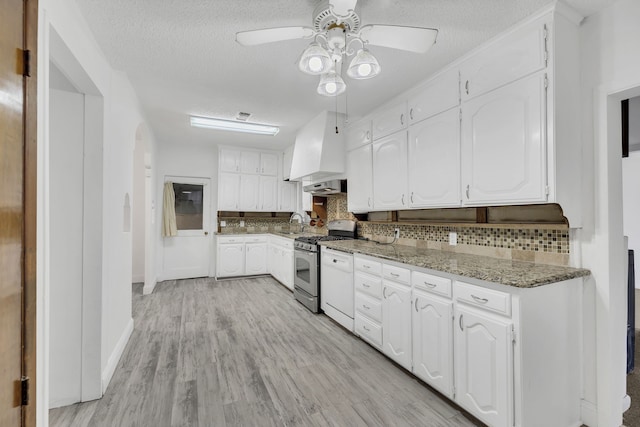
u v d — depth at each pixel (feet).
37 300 3.59
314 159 11.72
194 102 10.22
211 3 5.26
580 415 5.65
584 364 5.67
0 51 2.87
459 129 6.98
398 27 4.83
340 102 10.06
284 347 8.61
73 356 6.15
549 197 5.20
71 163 6.28
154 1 5.16
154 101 10.14
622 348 5.67
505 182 5.92
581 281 5.67
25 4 3.33
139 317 11.05
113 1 5.13
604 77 5.46
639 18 5.07
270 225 19.45
